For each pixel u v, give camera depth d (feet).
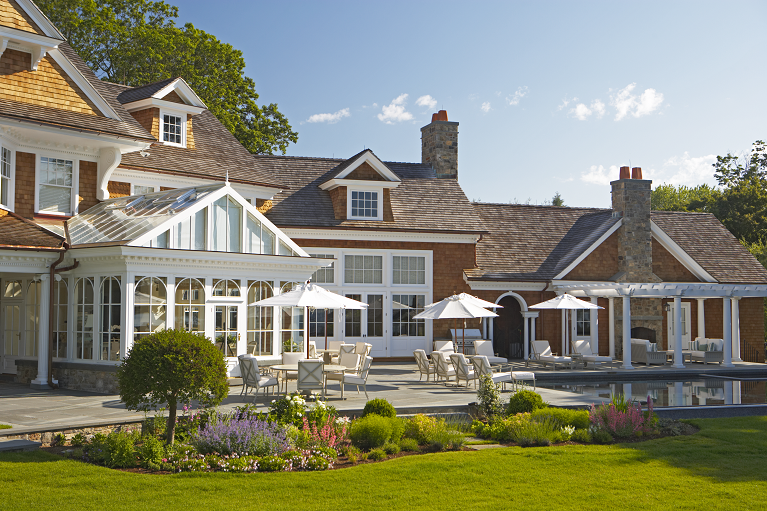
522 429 40.01
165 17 133.08
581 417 42.27
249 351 60.08
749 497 28.35
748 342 100.68
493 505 26.91
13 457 32.42
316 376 49.44
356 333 86.28
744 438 40.57
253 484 29.27
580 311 96.02
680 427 43.96
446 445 37.78
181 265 55.36
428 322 89.45
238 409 38.06
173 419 35.55
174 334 35.60
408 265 89.25
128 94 78.38
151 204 60.59
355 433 37.40
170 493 27.73
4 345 62.69
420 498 27.68
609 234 95.81
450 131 101.65
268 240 62.80
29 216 60.13
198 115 84.79
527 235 101.81
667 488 29.63
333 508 26.23
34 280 60.08
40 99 60.54
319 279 84.74
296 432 36.29
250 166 82.74
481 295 92.12
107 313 53.36
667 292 83.15
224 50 129.70
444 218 91.15
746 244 144.66
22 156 60.13
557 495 28.45
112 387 52.34
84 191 64.85
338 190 86.63
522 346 97.14
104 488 28.17
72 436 36.63
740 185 161.68
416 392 56.18
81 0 117.91
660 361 86.28
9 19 58.13
